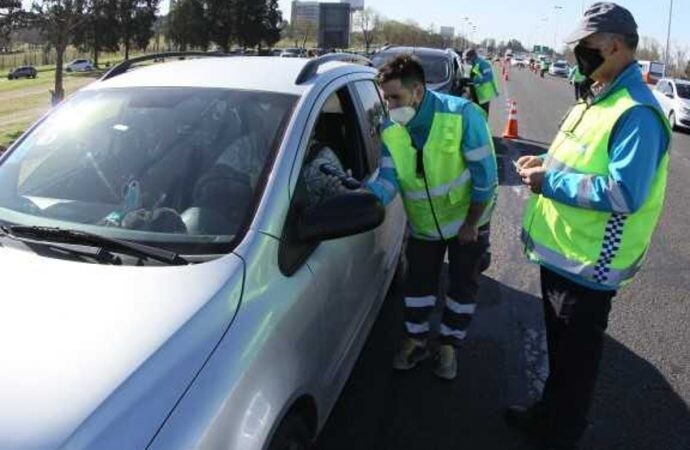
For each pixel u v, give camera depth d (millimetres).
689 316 4809
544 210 2811
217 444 1727
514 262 5910
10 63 74500
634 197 2416
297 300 2279
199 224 2307
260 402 1927
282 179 2436
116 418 1610
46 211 2494
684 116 18172
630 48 2479
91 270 2102
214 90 2891
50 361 1723
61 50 19938
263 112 2725
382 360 3941
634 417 3490
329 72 3234
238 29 67125
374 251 3398
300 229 2389
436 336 4336
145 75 3148
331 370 2689
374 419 3375
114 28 63656
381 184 3248
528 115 19234
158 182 2531
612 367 4004
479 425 3357
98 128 2822
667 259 6168
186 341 1830
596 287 2682
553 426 3004
